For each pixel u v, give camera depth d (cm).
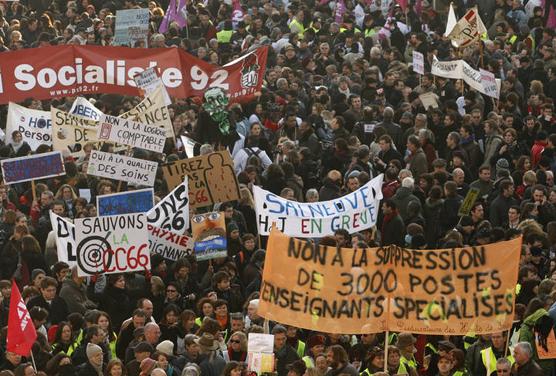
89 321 4622
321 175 6438
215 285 5078
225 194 5766
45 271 5375
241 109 7119
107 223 4978
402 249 4291
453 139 6600
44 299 4931
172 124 6594
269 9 9238
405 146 6794
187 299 5097
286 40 8450
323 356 4272
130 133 5900
